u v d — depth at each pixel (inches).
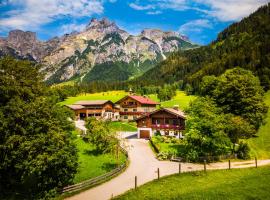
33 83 1481.3
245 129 2391.7
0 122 1245.1
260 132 3122.5
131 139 3329.2
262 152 2485.2
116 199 1282.0
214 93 3316.9
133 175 1787.6
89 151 2456.9
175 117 3289.9
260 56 7170.3
